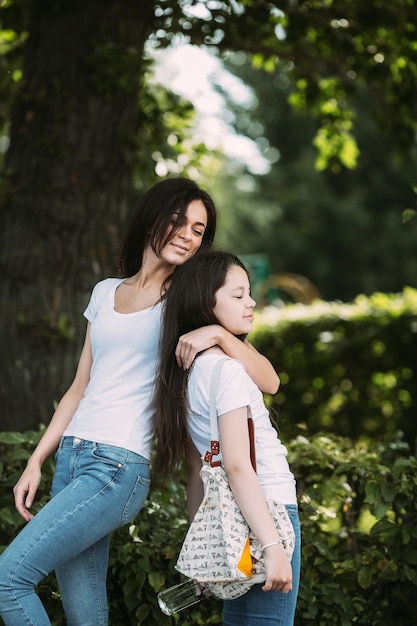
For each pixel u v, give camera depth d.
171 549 3.74
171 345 3.02
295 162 27.25
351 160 9.02
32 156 5.98
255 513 2.71
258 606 2.85
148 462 3.12
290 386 8.69
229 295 3.01
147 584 3.77
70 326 5.91
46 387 5.87
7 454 4.13
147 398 3.11
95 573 3.20
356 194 26.88
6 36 7.69
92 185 5.99
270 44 7.76
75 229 5.95
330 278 26.33
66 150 5.92
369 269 26.44
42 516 2.95
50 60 6.01
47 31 6.06
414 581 3.77
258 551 2.74
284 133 27.77
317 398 8.64
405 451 4.52
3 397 5.87
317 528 4.17
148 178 7.01
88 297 5.98
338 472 4.01
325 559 3.94
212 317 3.01
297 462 4.17
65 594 3.18
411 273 25.91
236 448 2.75
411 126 8.17
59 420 3.29
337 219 26.20
